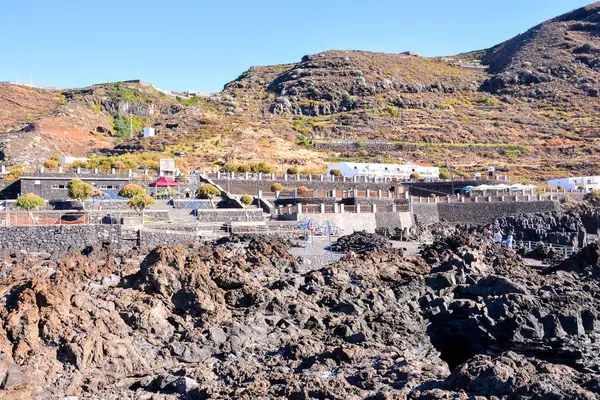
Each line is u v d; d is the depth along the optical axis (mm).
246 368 25766
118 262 42344
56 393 22828
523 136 182500
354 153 154750
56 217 58750
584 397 17891
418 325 37906
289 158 135375
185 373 25031
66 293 26844
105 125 171125
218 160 127812
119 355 25391
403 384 22531
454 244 55688
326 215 72938
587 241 88938
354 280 42250
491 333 38469
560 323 38406
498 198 93562
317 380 22812
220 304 31859
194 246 49969
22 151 126812
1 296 27703
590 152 168875
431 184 110188
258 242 50094
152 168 98875
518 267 50000
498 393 19453
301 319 33031
